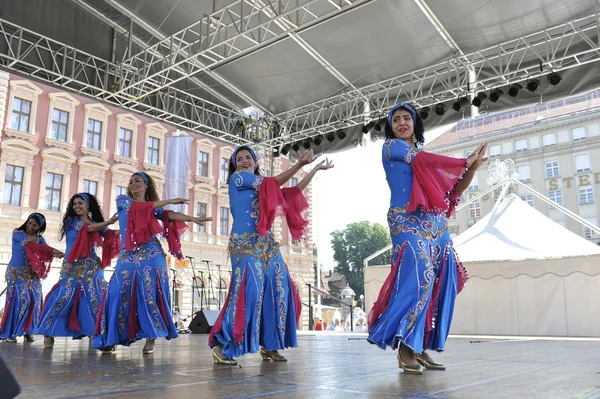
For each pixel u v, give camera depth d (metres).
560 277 9.42
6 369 0.72
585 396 1.81
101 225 4.53
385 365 2.96
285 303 3.28
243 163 3.39
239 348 2.93
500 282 9.98
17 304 5.62
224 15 8.72
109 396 1.77
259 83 10.50
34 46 8.52
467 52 9.09
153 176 20.83
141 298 3.87
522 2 7.79
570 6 7.85
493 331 9.91
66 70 8.98
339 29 8.66
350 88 10.34
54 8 8.71
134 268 3.91
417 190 2.66
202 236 22.00
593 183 33.19
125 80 9.30
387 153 2.85
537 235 10.65
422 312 2.58
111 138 19.84
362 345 5.20
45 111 18.02
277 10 8.37
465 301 10.29
